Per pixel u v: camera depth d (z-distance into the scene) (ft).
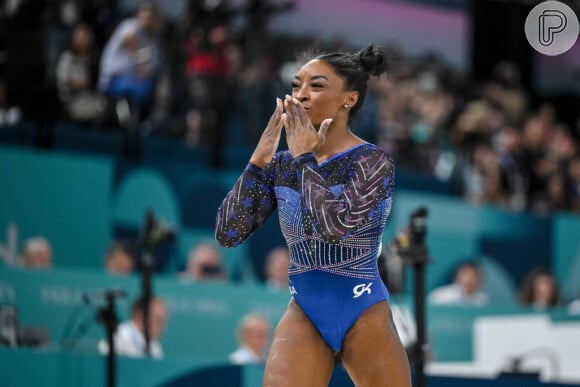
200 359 54.39
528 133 120.47
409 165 107.24
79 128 87.76
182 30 94.58
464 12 137.39
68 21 91.71
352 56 36.24
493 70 139.74
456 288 92.02
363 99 36.42
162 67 93.50
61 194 81.15
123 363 53.21
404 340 68.03
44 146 86.43
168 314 72.90
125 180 85.10
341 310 34.55
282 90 100.01
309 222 33.45
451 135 113.60
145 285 59.93
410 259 51.90
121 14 97.76
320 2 123.24
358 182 34.09
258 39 101.71
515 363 68.54
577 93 145.89
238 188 35.58
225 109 94.27
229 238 35.53
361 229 34.47
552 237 107.14
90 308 68.85
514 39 141.08
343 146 35.50
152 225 60.18
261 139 35.91
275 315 77.30
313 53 37.65
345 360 35.04
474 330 83.51
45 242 74.33
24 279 68.03
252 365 53.83
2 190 78.43
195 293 74.18
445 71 126.00
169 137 92.94
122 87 89.15
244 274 87.61
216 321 74.74
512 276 103.35
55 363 52.06
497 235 102.63
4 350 51.24
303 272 35.12
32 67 88.22
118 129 89.56
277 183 35.42
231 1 109.40
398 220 95.09
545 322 77.71
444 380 54.80
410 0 131.95
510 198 112.06
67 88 89.30
